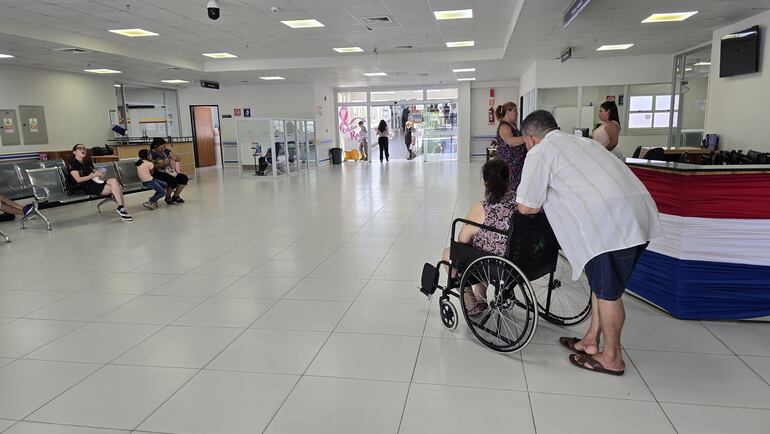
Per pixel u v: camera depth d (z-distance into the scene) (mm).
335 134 19844
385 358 2900
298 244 5801
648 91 12500
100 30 9289
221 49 11523
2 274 4734
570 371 2707
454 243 3160
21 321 3564
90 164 7719
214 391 2574
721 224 3164
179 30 9336
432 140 19172
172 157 10227
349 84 18406
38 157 12453
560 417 2287
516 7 7875
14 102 12047
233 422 2301
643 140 12758
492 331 3020
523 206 2668
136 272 4746
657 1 6945
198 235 6402
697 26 8641
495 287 2928
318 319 3508
